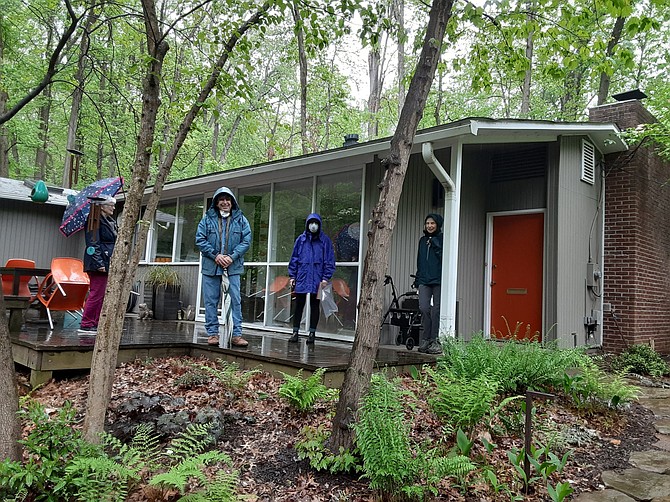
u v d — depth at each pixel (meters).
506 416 4.11
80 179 21.48
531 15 4.88
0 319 2.63
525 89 14.23
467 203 7.89
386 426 2.81
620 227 8.63
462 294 7.66
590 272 8.15
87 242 6.18
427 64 3.37
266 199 9.12
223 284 6.00
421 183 7.59
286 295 8.49
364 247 7.48
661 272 9.50
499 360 4.74
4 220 12.38
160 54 3.16
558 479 3.23
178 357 6.00
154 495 2.58
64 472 2.54
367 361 3.18
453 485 3.00
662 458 3.70
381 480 2.74
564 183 7.54
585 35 4.98
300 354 5.50
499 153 8.30
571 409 4.66
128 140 14.80
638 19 4.30
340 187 7.96
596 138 8.16
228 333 5.87
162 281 9.95
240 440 3.53
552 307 7.20
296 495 2.79
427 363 5.63
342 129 20.45
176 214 10.95
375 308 3.22
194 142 14.55
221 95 4.03
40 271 6.88
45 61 12.20
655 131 7.93
